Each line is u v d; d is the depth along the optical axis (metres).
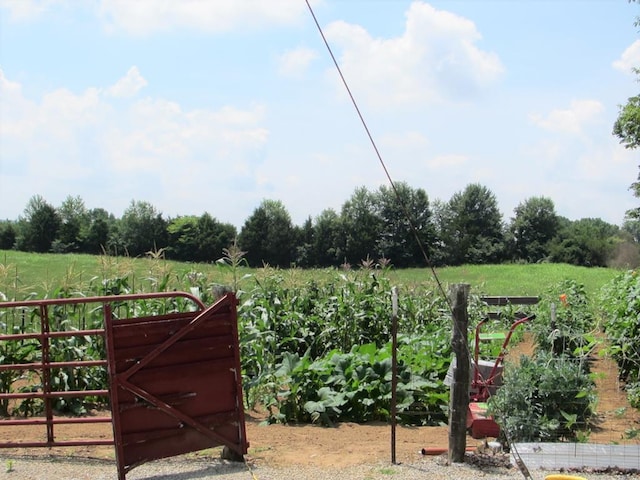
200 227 60.38
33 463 7.04
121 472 6.37
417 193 70.38
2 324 10.09
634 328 10.21
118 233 59.59
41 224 61.44
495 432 7.72
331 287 14.78
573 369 8.20
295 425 9.08
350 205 69.12
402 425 9.20
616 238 74.56
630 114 27.77
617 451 6.85
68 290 10.60
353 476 6.41
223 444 6.87
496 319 18.00
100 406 10.30
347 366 9.67
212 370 6.82
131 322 6.53
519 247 74.81
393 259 68.75
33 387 9.91
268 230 64.81
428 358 10.45
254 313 12.23
